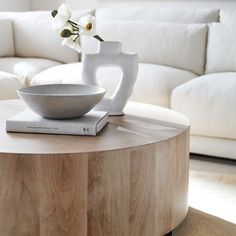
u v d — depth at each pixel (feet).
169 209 5.21
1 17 12.80
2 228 4.49
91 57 6.15
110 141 4.84
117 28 11.34
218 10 11.12
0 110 6.32
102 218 4.59
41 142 4.75
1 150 4.44
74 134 5.08
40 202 4.42
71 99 5.04
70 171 4.41
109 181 4.56
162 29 10.96
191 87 8.90
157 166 4.91
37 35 12.23
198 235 5.68
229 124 8.43
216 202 6.77
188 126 5.69
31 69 10.78
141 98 9.26
